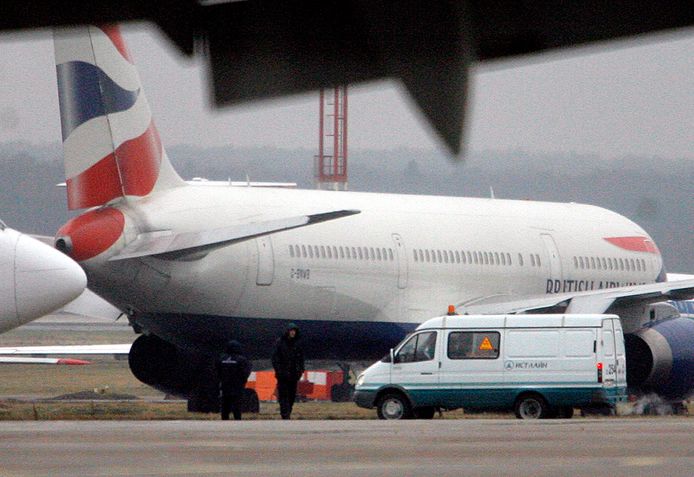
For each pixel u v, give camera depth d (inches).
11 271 3823.8
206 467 1839.3
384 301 5280.5
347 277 5123.0
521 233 5802.2
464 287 5536.4
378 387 4224.9
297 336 4180.6
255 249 4825.3
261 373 7514.8
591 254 6008.9
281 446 2278.5
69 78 4466.0
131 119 4554.6
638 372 5132.9
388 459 2000.5
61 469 1802.4
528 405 4121.6
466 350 4170.8
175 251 4323.3
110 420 3826.3
